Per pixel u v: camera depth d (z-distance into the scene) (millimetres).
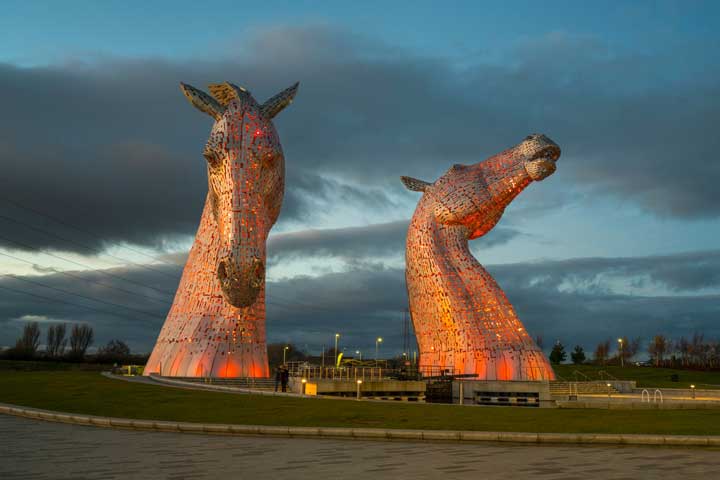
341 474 10664
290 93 35500
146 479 10234
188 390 25375
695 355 93062
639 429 15062
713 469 11039
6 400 23578
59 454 12859
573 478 10273
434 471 10922
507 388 35188
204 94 35562
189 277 37438
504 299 41188
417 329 43781
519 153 42375
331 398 23328
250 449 13539
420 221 43688
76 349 75312
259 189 33281
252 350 36062
